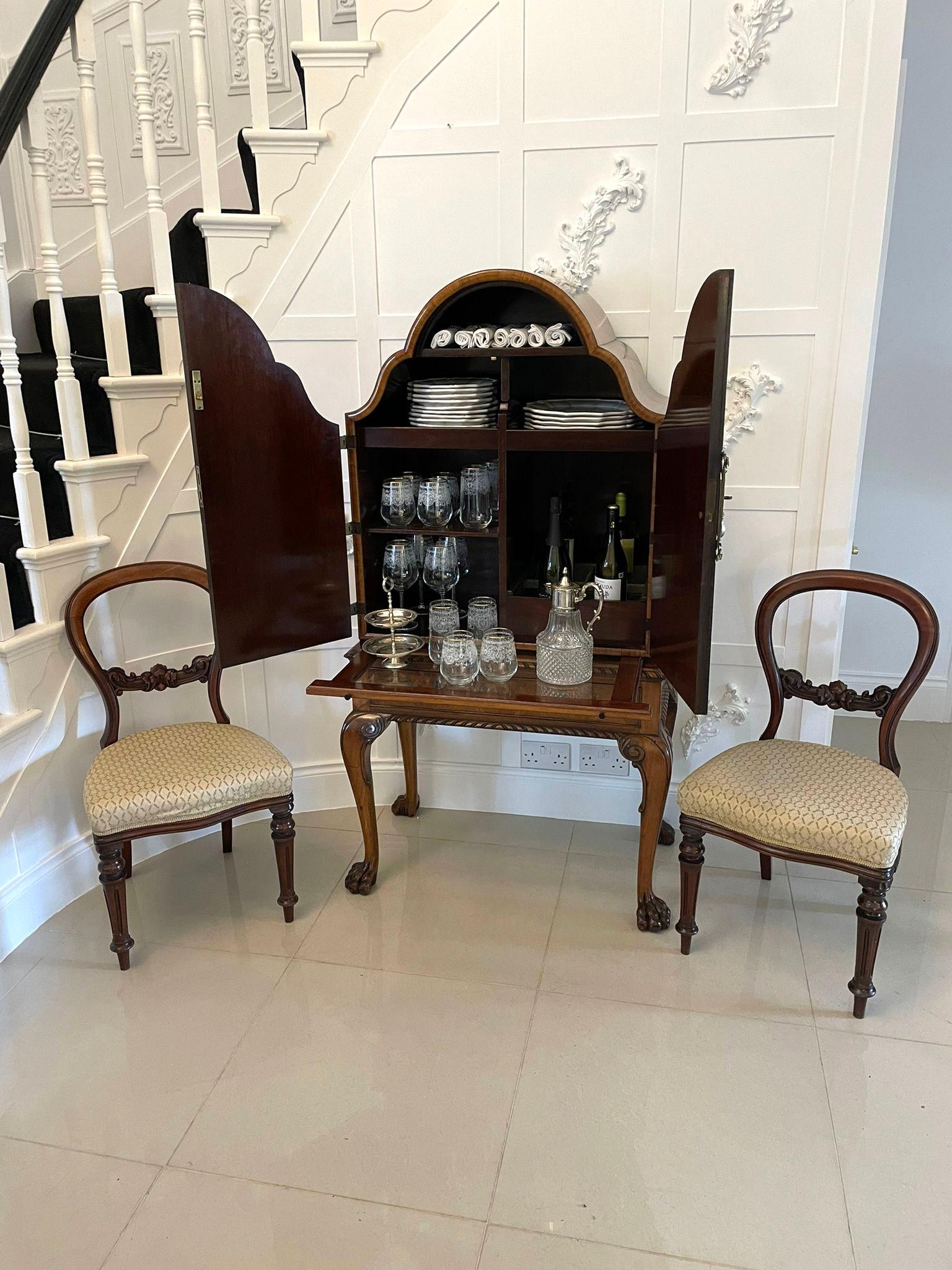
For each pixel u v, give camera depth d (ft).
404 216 8.38
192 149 11.76
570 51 7.71
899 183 10.46
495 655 7.70
